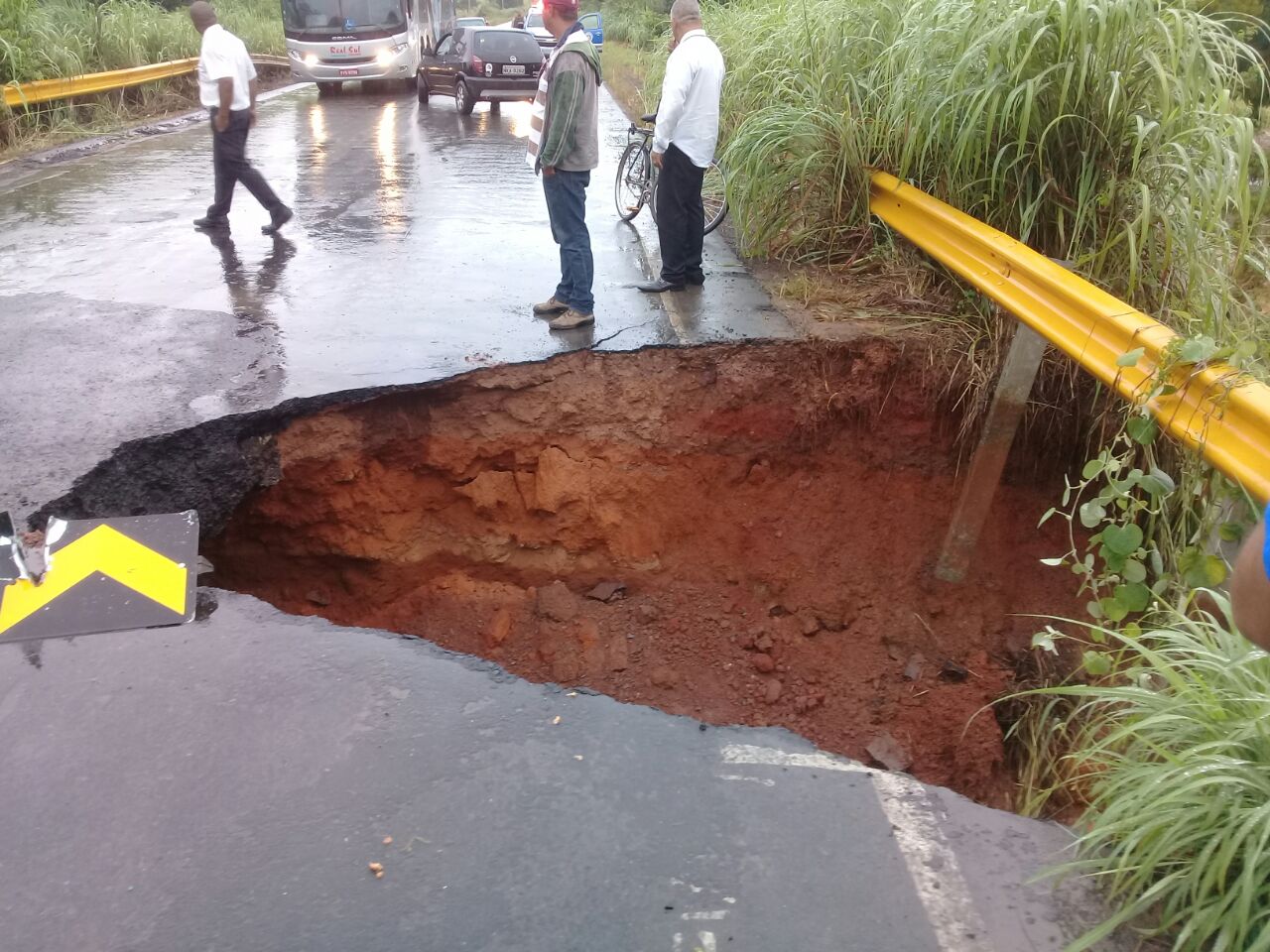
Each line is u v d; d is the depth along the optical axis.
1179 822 2.21
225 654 3.22
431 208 9.44
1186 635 2.84
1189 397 3.50
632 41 26.41
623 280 7.09
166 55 18.11
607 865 2.46
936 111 5.57
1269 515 1.55
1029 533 5.46
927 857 2.52
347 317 6.12
